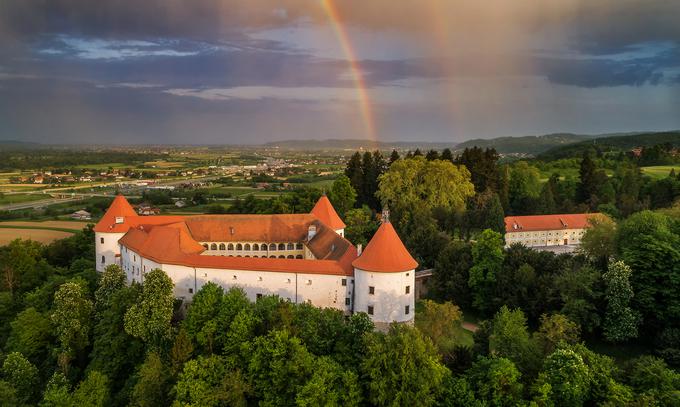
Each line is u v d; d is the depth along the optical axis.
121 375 65.62
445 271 92.19
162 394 56.44
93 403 56.97
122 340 65.81
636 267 74.12
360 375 52.88
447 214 123.88
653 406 45.91
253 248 93.00
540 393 49.38
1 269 101.25
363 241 114.31
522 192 163.62
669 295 70.25
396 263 65.56
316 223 95.06
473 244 97.06
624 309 69.88
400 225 117.88
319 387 48.81
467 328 80.44
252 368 54.34
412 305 67.75
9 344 73.81
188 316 63.88
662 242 72.62
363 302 66.56
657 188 156.50
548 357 52.84
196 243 85.50
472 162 159.75
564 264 82.38
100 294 77.62
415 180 134.00
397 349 50.62
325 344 56.50
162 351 62.44
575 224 134.62
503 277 83.06
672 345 65.69
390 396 49.12
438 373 49.66
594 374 51.47
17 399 61.03
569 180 178.50
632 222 81.56
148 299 64.94
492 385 49.88
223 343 59.59
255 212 162.12
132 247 85.62
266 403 52.12
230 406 52.62
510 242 130.12
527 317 80.00
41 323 74.44
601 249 86.38
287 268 71.06
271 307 62.03
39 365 72.38
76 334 69.69
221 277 73.94
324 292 70.25
